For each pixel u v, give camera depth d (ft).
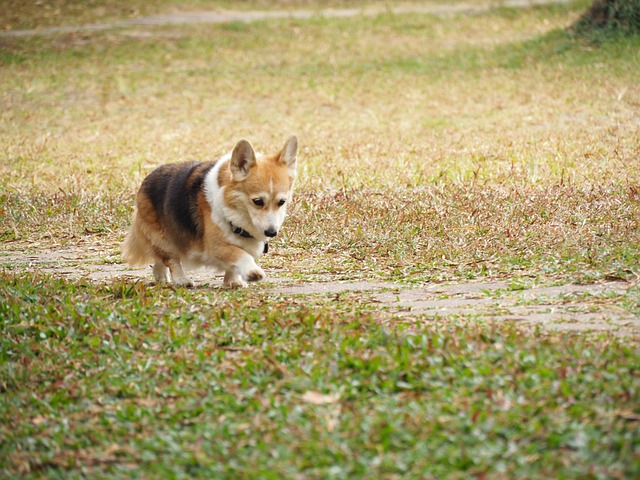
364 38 114.62
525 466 16.14
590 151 53.26
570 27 99.91
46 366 22.85
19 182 53.78
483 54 98.94
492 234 35.19
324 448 17.11
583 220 36.06
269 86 91.15
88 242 40.37
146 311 26.71
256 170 30.22
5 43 112.37
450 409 18.28
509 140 60.08
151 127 74.49
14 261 36.83
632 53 86.69
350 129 70.13
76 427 19.42
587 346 21.50
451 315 25.79
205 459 17.20
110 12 132.36
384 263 33.24
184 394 20.44
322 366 21.08
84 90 92.02
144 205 32.96
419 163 53.72
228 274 32.07
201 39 115.24
